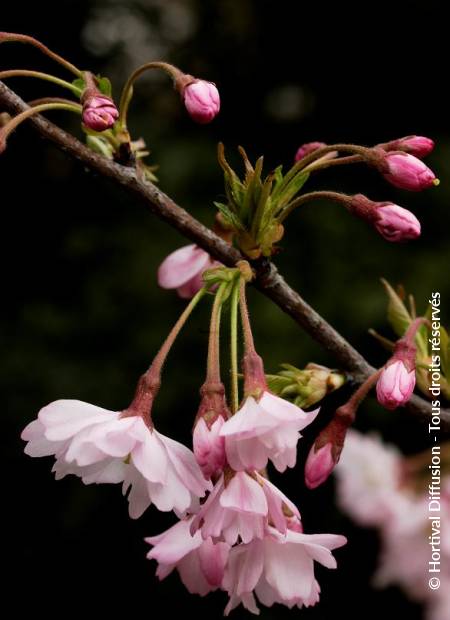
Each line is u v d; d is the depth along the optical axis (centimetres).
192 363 630
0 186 746
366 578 618
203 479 161
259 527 160
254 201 190
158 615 646
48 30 797
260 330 599
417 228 190
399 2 777
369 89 792
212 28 826
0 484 655
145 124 692
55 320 665
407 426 596
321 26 798
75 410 162
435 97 784
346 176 696
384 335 619
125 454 156
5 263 719
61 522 644
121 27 823
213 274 178
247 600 180
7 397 648
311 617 616
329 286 632
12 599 652
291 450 155
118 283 668
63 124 755
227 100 807
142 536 647
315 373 208
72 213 739
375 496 328
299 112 804
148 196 202
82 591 652
